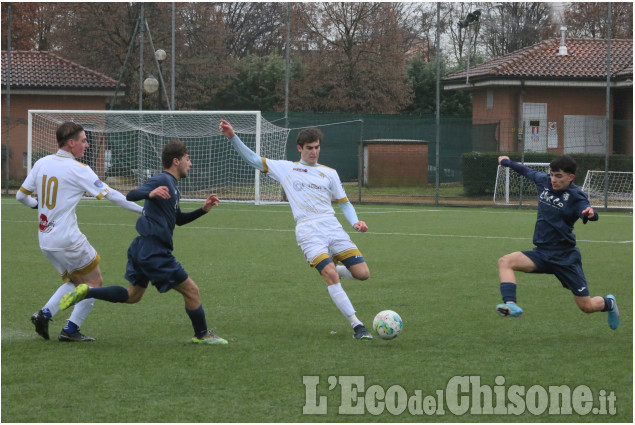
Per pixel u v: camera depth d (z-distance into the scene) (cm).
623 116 5228
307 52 6988
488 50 8012
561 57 5388
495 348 1079
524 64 5269
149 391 861
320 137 1212
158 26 6550
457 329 1215
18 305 1404
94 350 1058
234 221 3234
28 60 5600
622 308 1419
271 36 8906
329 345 1095
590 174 4562
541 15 7919
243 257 2105
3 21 6738
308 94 6638
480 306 1420
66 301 1036
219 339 1105
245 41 8912
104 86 5500
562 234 1120
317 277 1764
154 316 1320
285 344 1102
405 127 5344
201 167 4634
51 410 794
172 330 1203
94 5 6425
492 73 5138
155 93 6681
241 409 801
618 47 5516
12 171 5238
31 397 837
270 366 972
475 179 4762
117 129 4644
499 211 3956
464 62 7338
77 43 6588
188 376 922
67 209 1120
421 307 1409
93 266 1155
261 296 1523
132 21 6469
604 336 1165
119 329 1211
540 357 1026
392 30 6538
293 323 1265
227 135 1202
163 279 1058
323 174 1205
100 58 6606
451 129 5281
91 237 2570
